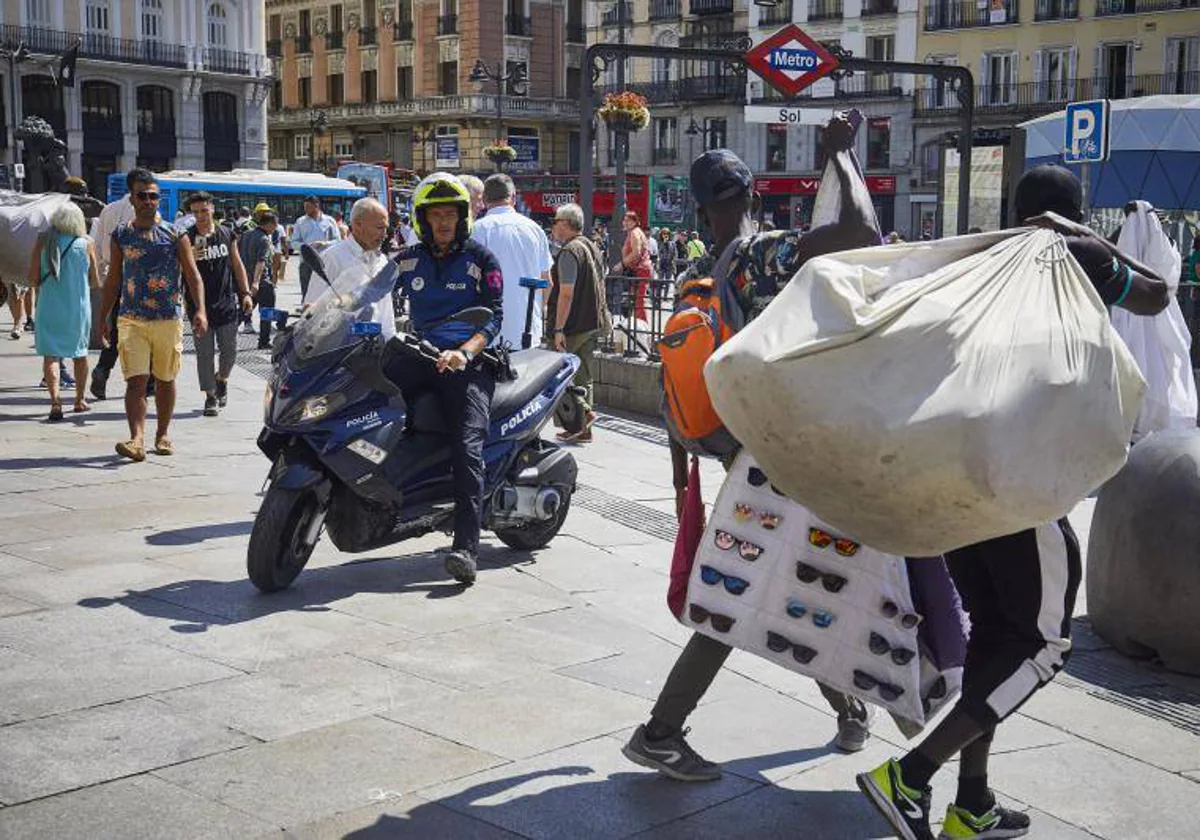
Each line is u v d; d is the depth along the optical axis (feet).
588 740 14.11
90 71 206.69
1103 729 15.26
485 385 20.43
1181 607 17.34
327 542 22.61
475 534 20.02
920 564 12.10
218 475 27.84
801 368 10.07
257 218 53.31
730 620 12.34
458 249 20.58
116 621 17.61
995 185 69.00
